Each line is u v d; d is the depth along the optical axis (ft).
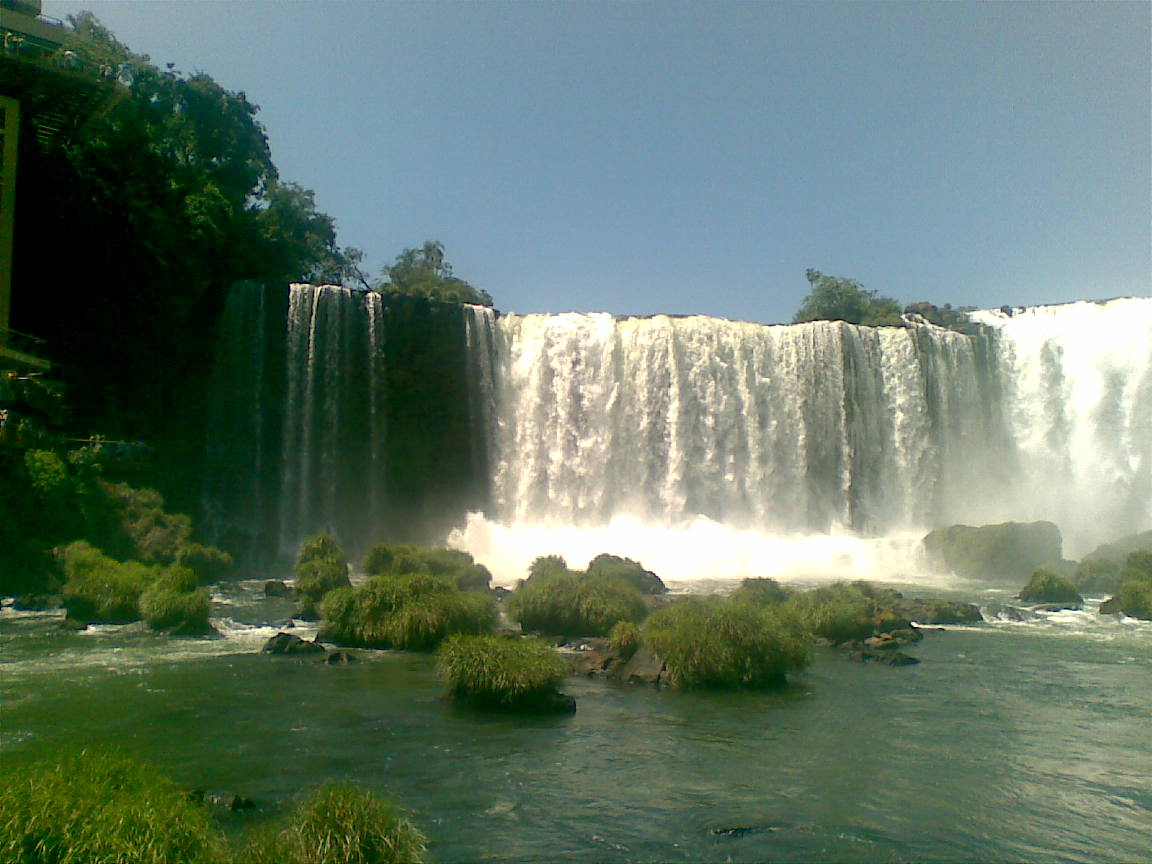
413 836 30.14
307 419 144.05
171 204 143.23
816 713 52.11
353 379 147.02
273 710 50.01
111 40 164.55
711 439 157.38
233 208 159.63
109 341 136.98
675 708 52.65
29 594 82.74
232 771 40.01
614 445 156.87
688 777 40.88
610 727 48.37
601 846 33.32
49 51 132.87
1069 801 38.70
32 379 119.55
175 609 72.90
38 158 129.59
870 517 159.63
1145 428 162.30
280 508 142.31
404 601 69.77
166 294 140.05
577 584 75.72
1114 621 88.07
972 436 166.50
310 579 92.12
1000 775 41.81
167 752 42.57
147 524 108.27
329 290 146.10
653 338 159.12
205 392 142.72
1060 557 128.47
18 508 94.27
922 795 39.14
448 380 151.64
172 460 136.36
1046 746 46.37
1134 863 32.83
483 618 69.92
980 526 143.54
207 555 107.96
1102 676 62.80
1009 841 34.55
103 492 108.06
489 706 51.03
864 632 76.13
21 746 42.45
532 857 32.30
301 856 27.84
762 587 84.02
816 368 160.25
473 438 153.17
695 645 58.39
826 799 38.47
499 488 153.69
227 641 69.51
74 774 30.68
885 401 163.43
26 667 59.31
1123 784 40.83
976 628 83.71
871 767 42.65
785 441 159.74
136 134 140.26
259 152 184.14
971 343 169.27
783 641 59.67
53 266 133.08
